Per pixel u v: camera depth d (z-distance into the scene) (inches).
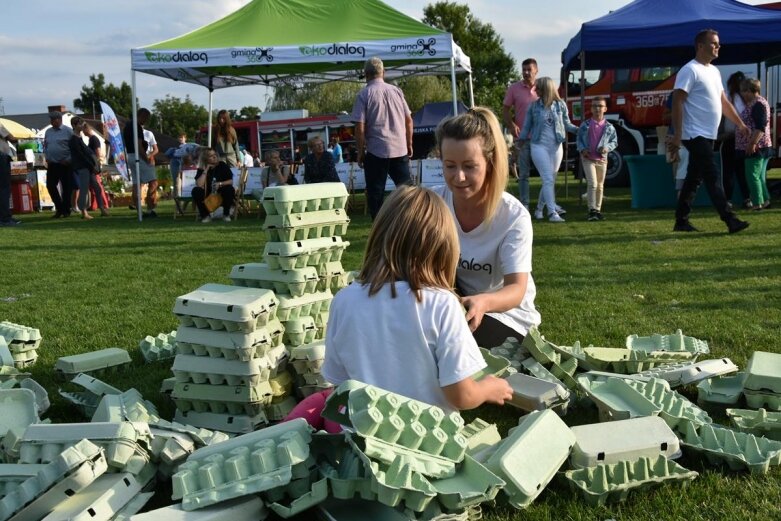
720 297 193.3
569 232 345.1
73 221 538.3
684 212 327.9
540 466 85.4
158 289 240.5
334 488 74.9
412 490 71.5
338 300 87.7
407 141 353.1
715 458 94.8
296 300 118.5
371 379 83.7
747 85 393.4
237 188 541.6
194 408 111.7
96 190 595.2
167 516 72.9
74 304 218.7
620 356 136.0
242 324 103.0
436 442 78.4
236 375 105.5
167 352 155.2
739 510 83.2
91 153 559.2
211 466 77.7
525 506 82.7
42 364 152.6
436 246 84.3
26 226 500.4
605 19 439.8
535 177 928.3
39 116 1991.9
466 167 111.3
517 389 114.4
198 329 108.0
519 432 89.1
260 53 450.3
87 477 74.8
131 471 83.9
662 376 121.8
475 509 81.9
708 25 414.0
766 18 409.1
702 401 118.9
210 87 629.9
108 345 168.6
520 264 116.4
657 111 603.2
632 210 443.2
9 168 513.3
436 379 83.8
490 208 116.6
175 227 459.2
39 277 272.2
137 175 519.8
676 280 220.1
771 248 272.8
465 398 83.8
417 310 82.7
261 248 336.8
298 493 78.4
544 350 122.9
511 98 424.8
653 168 448.8
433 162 523.8
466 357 82.6
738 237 304.2
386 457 73.5
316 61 451.5
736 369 127.3
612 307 187.2
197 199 506.3
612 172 637.3
